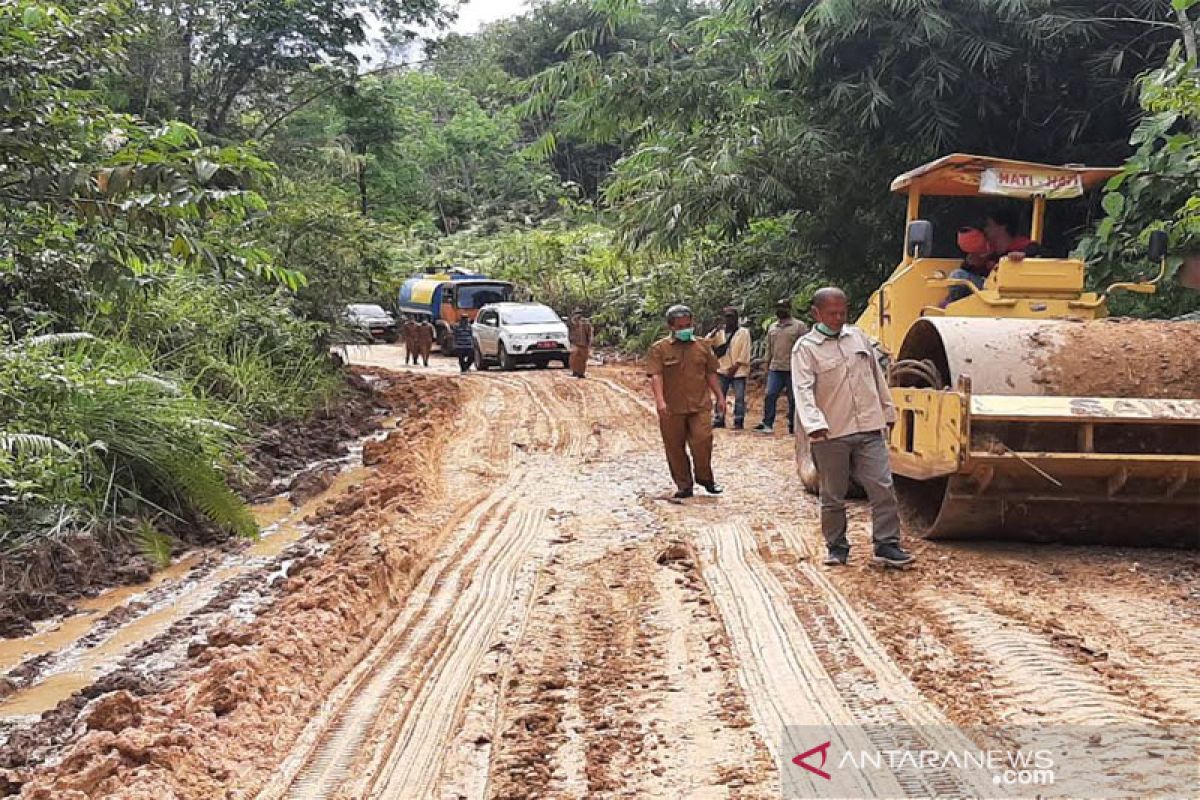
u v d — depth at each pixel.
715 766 4.82
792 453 14.34
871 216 20.03
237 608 8.47
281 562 9.91
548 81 22.06
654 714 5.50
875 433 8.20
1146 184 11.79
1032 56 17.11
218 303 17.48
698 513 10.60
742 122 20.55
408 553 8.92
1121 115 17.72
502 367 29.77
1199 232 11.20
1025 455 7.80
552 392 22.69
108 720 5.68
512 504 11.40
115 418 11.01
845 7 16.70
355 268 22.64
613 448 15.37
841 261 20.42
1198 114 10.99
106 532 9.92
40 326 11.94
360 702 5.95
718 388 11.41
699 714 5.46
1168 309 12.65
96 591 9.12
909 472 8.75
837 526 8.31
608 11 21.83
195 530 11.00
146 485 11.04
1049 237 16.03
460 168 58.91
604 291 38.31
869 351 8.27
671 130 22.75
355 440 17.59
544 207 57.09
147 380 11.54
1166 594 7.24
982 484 8.07
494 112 61.75
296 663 6.33
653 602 7.54
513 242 45.25
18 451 9.32
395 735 5.46
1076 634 6.38
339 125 45.88
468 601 7.89
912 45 17.20
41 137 8.96
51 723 6.16
